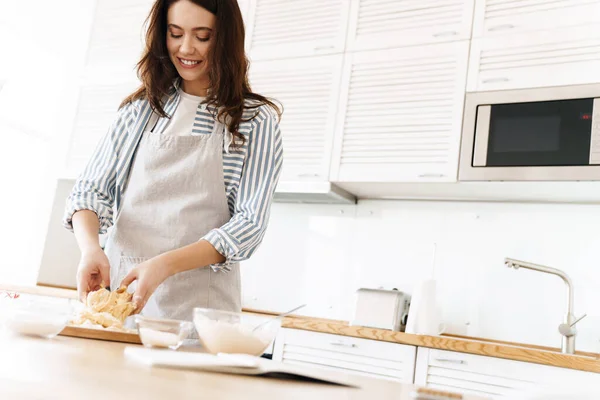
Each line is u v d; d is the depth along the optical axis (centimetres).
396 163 281
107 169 147
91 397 48
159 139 146
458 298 289
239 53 146
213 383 66
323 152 297
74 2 376
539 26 265
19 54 374
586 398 66
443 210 301
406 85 287
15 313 93
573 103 253
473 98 272
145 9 358
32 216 378
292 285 322
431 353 236
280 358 261
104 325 108
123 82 355
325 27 310
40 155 386
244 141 142
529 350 219
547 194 272
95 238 133
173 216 142
